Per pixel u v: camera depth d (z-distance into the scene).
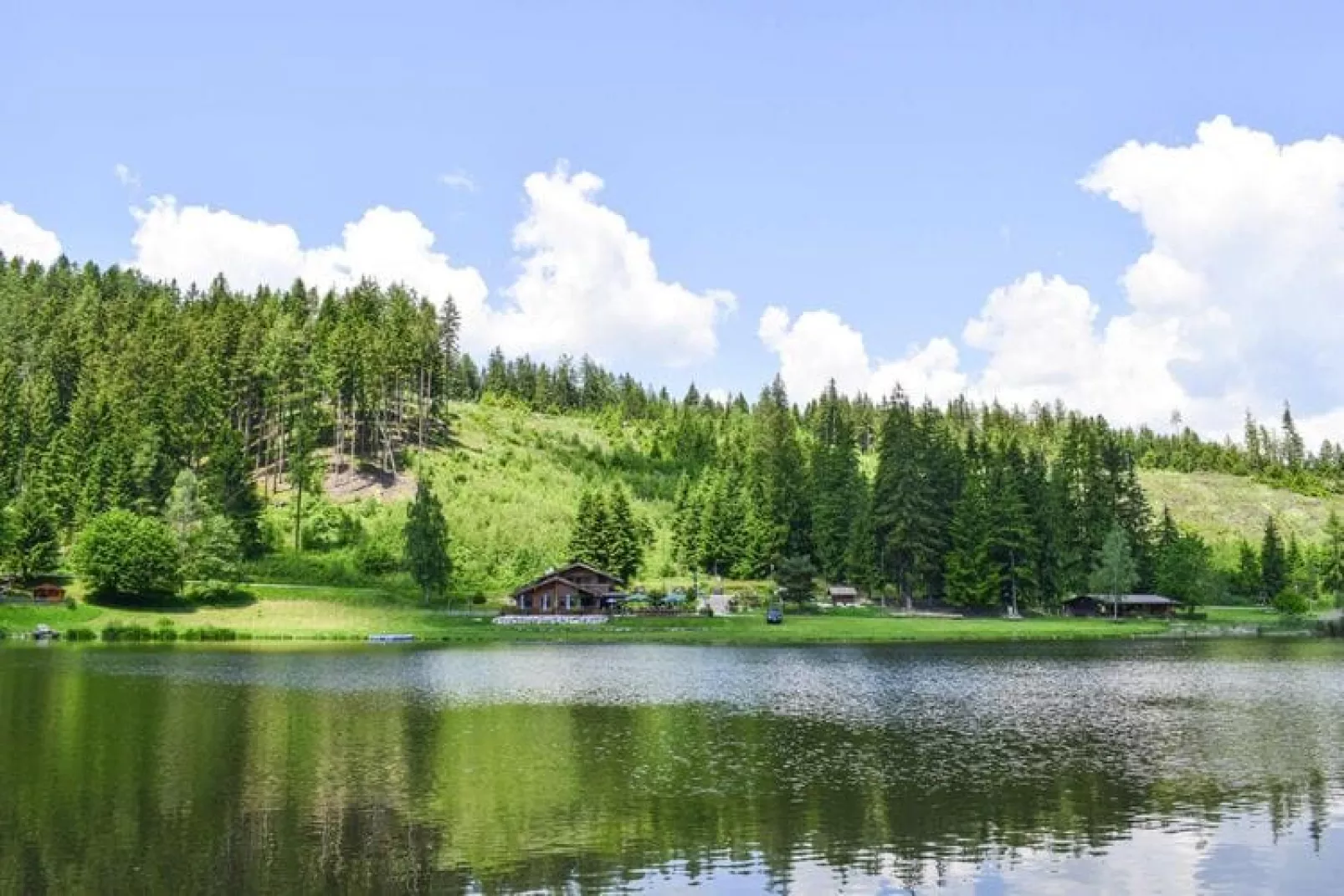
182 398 147.12
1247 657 86.56
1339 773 36.25
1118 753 40.06
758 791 32.97
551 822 29.05
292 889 23.06
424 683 63.12
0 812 29.78
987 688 62.12
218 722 46.41
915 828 28.56
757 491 158.00
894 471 134.00
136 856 25.47
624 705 53.12
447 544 129.25
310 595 119.50
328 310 198.88
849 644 99.06
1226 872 24.89
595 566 143.12
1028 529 131.88
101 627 103.94
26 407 149.12
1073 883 24.00
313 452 167.00
